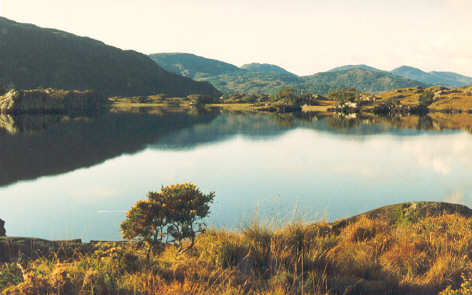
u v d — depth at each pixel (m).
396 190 36.81
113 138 90.38
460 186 37.59
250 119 157.62
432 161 55.44
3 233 11.70
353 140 85.88
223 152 69.62
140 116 169.25
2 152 66.75
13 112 181.75
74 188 39.66
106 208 30.38
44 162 57.94
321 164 54.81
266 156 64.06
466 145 73.88
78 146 76.19
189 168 52.84
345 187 38.41
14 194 36.75
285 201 31.69
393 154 64.06
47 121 138.12
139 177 46.34
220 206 28.81
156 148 75.06
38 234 23.67
